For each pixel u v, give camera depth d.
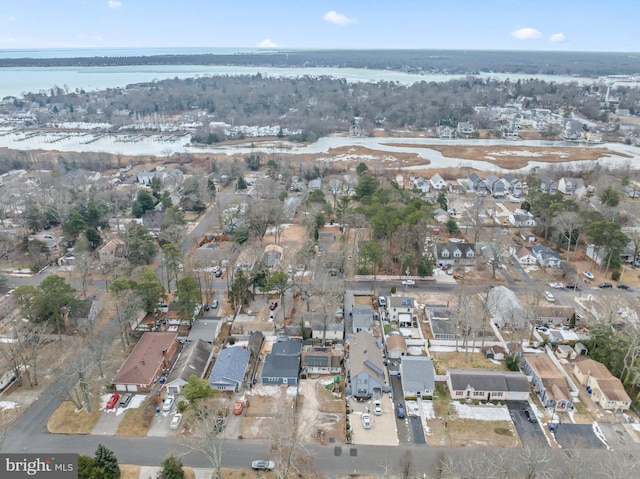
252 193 155.12
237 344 75.44
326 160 198.75
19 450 54.16
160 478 48.06
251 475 51.41
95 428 58.00
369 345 70.25
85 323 75.31
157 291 79.31
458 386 63.78
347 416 60.59
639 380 63.03
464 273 101.69
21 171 175.75
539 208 122.69
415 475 51.75
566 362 72.00
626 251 108.38
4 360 69.44
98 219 122.06
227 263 101.56
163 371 68.94
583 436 57.53
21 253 105.12
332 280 88.38
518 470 52.53
